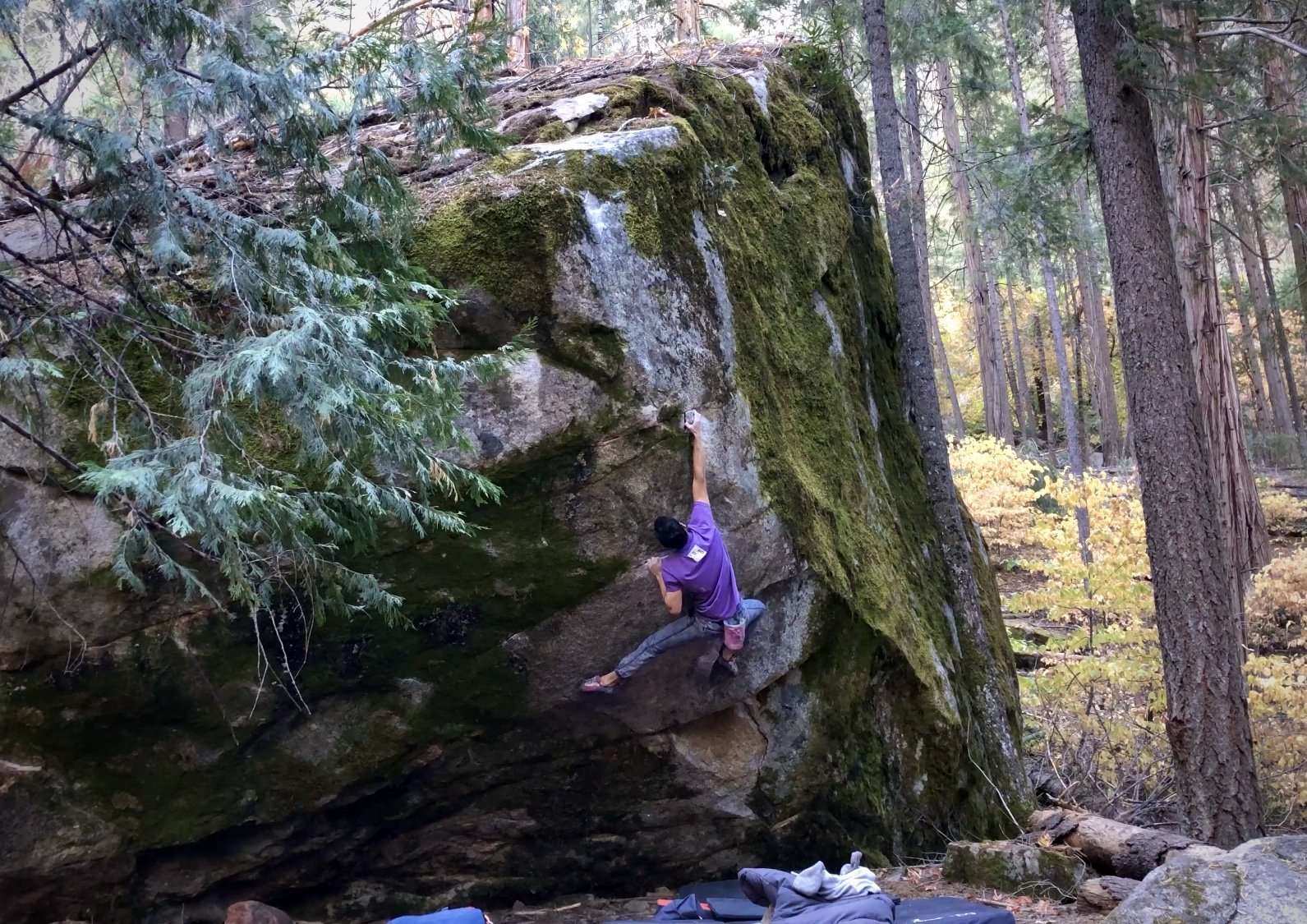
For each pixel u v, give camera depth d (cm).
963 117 1875
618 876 639
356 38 376
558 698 566
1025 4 1498
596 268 526
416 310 386
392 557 511
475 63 390
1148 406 737
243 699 508
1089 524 1201
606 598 547
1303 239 1276
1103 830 654
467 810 598
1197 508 723
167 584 476
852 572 676
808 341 752
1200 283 1230
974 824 773
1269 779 883
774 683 628
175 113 346
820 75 1005
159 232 334
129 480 287
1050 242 1069
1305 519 2020
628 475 539
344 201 402
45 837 484
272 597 491
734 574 586
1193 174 1198
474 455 504
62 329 384
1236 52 921
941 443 897
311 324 312
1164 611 734
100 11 311
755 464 596
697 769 610
